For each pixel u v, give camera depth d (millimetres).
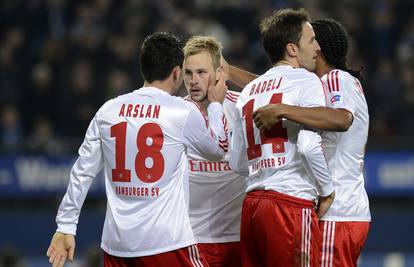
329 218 22250
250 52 57875
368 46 59969
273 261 21109
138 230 21250
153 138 21391
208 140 21688
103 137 21688
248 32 59469
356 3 61688
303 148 20594
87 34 57188
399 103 54812
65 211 21750
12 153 49562
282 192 20969
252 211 21375
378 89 55250
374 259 48719
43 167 49531
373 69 58688
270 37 21797
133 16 58281
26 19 58812
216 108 22906
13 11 58875
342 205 22297
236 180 24531
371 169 48844
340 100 21297
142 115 21516
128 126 21484
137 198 21375
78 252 48281
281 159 21047
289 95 21141
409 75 56375
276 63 21938
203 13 59844
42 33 58625
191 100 23422
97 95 54438
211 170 24391
